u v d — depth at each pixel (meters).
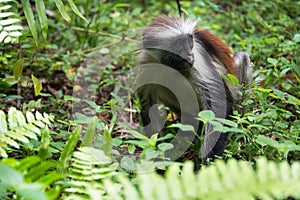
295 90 5.17
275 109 4.01
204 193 2.03
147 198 2.00
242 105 4.76
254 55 6.35
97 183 2.56
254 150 3.80
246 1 8.60
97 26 7.11
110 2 8.58
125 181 2.14
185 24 5.12
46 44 6.57
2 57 5.64
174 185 2.03
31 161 2.18
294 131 3.87
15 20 3.70
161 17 5.29
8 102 5.38
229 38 7.50
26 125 3.03
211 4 6.71
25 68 6.21
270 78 5.12
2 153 2.72
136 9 8.33
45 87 6.07
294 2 8.02
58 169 2.87
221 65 5.16
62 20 7.69
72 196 2.42
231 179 2.06
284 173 2.07
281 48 6.46
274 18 7.70
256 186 2.04
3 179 1.93
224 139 4.37
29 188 1.90
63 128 4.68
